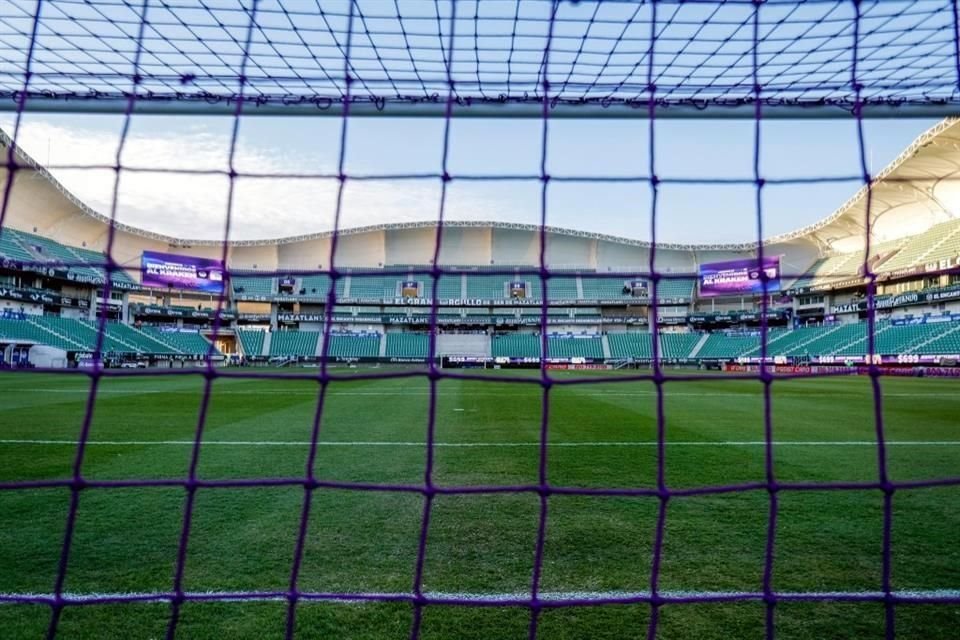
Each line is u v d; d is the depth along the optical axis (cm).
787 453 786
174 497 528
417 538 429
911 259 3875
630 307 5794
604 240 5997
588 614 315
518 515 484
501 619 309
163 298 5006
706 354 4781
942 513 493
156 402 1434
